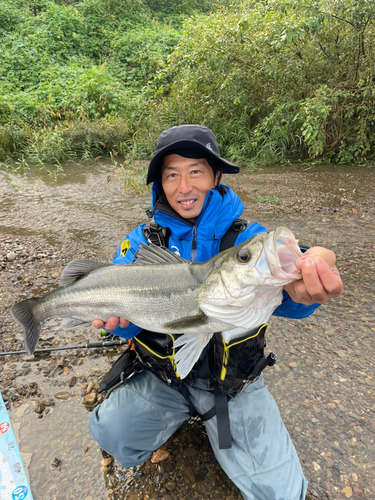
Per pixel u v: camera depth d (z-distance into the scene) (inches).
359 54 305.3
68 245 176.2
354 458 77.0
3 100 391.2
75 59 547.2
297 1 278.8
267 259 57.5
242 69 336.8
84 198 247.9
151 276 71.4
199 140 77.9
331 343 110.0
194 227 79.8
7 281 143.6
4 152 342.3
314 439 81.1
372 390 93.0
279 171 306.5
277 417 74.0
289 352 107.0
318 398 91.3
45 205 233.5
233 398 73.9
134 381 78.8
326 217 204.5
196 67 347.9
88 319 78.2
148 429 74.1
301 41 311.6
